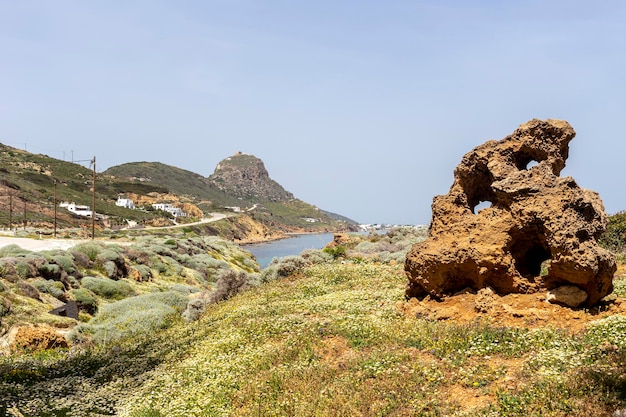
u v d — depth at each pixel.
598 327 12.10
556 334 12.30
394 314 16.41
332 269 29.56
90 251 47.53
